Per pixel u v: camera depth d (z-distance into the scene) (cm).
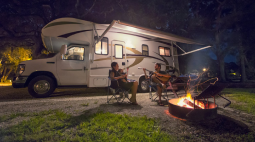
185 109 279
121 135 211
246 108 361
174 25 1433
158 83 407
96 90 787
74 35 528
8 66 1565
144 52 707
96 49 569
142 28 490
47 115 296
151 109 354
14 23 1875
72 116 288
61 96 561
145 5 1372
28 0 1997
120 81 400
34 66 498
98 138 200
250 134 220
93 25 561
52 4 2056
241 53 1600
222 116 302
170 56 813
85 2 1903
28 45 1827
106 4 1752
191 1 1678
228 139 206
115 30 623
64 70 530
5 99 487
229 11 1742
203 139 205
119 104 405
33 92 496
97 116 280
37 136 197
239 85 1127
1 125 240
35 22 1953
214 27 1698
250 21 1397
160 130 229
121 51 630
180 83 529
